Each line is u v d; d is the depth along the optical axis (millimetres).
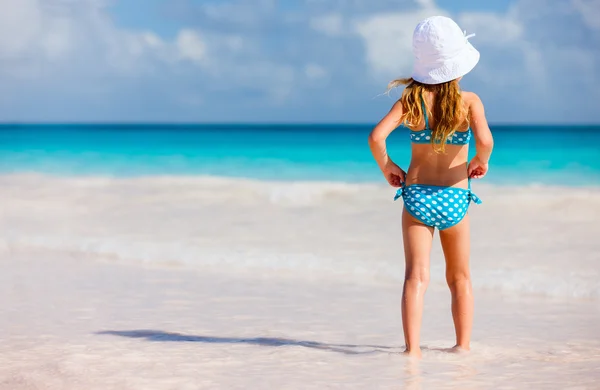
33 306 6008
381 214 11812
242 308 6008
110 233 10172
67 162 22984
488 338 4996
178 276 7516
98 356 4234
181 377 3770
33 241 9555
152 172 19938
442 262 7938
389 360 4164
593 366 4117
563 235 9820
